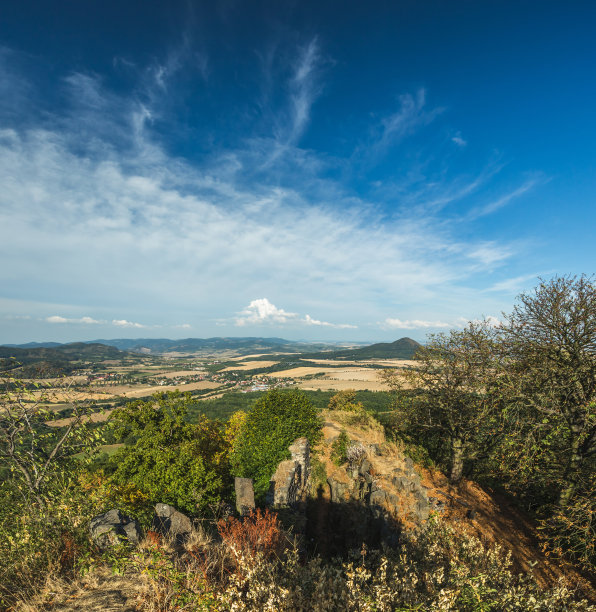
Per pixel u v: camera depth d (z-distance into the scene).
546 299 14.97
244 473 15.58
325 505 14.78
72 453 8.25
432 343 19.12
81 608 3.77
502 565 5.43
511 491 16.16
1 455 7.18
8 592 4.11
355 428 20.42
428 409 18.81
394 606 3.82
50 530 5.38
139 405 17.86
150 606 3.74
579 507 11.54
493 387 15.66
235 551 4.20
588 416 12.59
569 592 4.40
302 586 4.04
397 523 12.13
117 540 5.47
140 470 15.77
